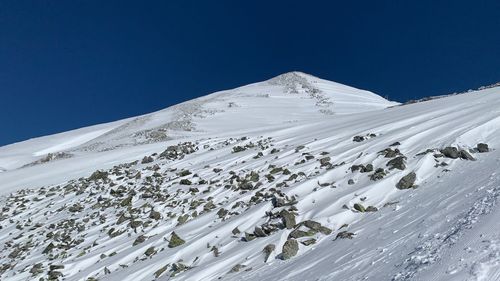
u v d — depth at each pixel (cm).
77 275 1402
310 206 1316
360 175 1438
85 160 3569
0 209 2658
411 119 2167
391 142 1752
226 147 2880
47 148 7419
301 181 1561
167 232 1548
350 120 3005
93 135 8075
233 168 2192
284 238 1127
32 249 1866
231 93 9044
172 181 2278
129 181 2539
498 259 525
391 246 793
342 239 988
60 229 2014
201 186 2025
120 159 3384
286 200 1398
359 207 1172
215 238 1327
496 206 730
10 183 3284
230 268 1086
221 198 1780
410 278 592
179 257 1277
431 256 639
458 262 570
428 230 786
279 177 1750
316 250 994
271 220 1280
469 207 811
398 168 1362
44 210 2439
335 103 7700
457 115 1923
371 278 672
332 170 1551
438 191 1078
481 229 648
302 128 3156
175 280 1092
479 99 2312
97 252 1580
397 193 1222
